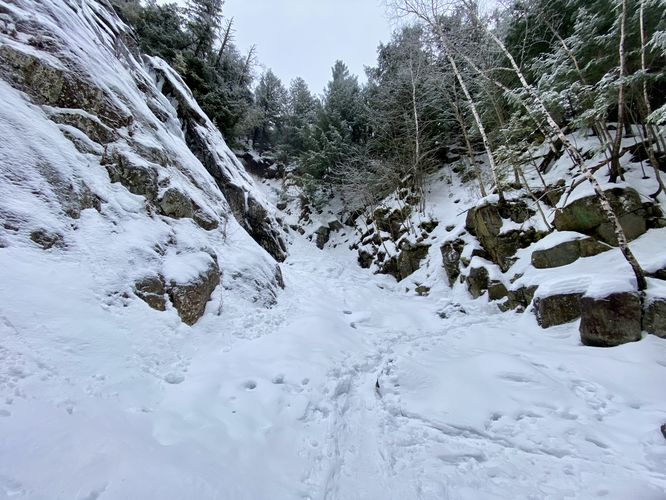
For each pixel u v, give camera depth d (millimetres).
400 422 4160
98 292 4430
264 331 6348
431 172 17828
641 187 7820
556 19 10828
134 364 3930
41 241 4309
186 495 2322
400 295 12828
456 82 13789
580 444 3535
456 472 3184
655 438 3486
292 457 3260
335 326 7645
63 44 7004
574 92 8766
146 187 6840
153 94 11930
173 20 20797
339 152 21484
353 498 2812
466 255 11008
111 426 2795
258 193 17328
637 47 8234
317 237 21797
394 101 17531
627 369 4719
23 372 2895
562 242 8062
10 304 3383
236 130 23109
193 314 5590
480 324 8070
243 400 3984
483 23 9648
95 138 6652
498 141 12625
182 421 3316
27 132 5156
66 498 1968
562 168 10602
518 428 3875
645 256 6555
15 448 2156
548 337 6492
